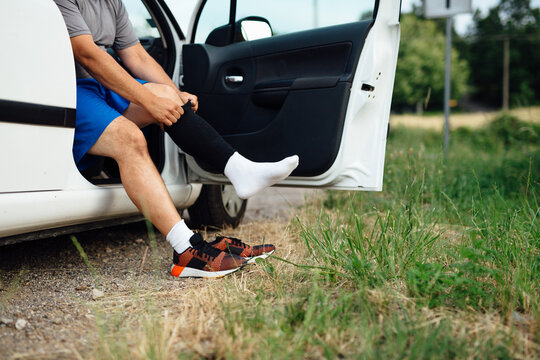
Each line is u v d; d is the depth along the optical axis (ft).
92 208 5.77
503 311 4.52
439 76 69.15
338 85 6.27
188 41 7.75
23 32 4.76
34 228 5.18
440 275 4.77
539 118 16.88
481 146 20.39
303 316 4.30
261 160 6.89
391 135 30.14
